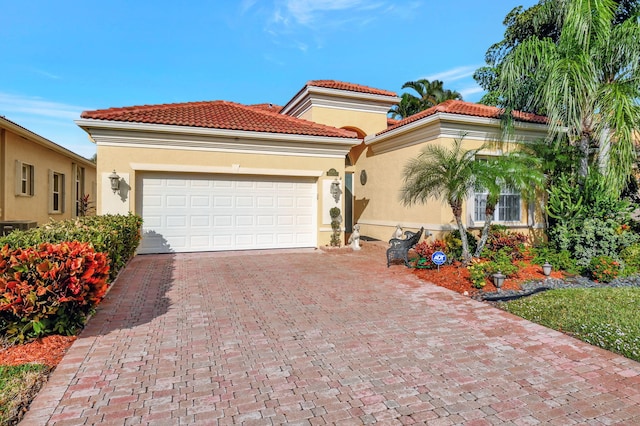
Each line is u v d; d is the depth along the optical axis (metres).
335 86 18.16
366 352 5.03
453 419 3.52
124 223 9.38
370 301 7.50
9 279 4.90
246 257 12.45
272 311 6.79
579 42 10.84
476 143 13.15
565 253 10.59
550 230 11.80
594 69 10.85
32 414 3.52
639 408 3.76
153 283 8.76
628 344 5.29
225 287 8.51
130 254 10.82
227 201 13.42
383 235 16.31
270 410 3.64
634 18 11.03
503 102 13.46
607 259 9.62
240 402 3.78
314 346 5.22
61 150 18.67
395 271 10.45
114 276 8.41
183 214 12.88
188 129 12.24
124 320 6.21
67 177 21.06
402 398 3.88
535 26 13.66
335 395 3.93
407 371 4.48
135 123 11.66
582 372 4.51
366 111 18.81
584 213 10.91
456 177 9.73
